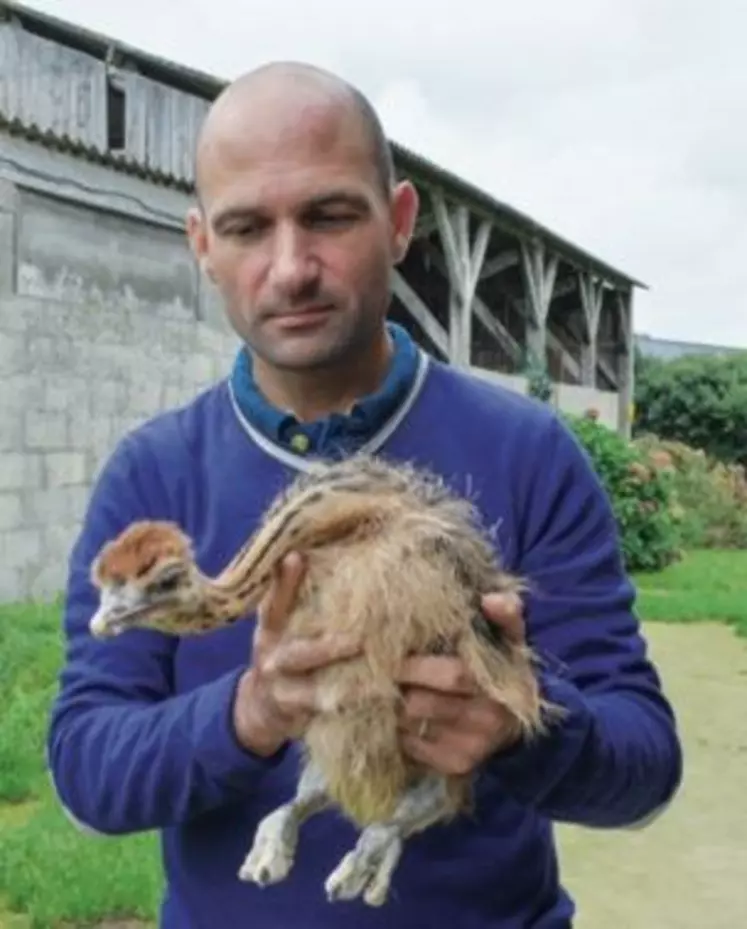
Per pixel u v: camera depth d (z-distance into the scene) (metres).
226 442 2.47
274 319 2.29
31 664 8.49
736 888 5.87
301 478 2.10
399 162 16.80
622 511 17.19
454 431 2.44
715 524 22.30
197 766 2.11
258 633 1.93
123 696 2.35
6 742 6.68
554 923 2.46
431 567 1.88
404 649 1.84
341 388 2.41
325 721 1.88
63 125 12.10
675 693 9.68
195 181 2.47
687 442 36.75
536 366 23.02
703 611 13.43
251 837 2.31
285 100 2.26
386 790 1.90
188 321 13.90
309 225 2.27
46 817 5.91
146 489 2.49
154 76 13.51
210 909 2.37
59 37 12.28
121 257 12.94
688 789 7.29
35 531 11.82
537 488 2.44
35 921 4.92
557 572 2.41
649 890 5.84
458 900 2.31
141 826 2.25
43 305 11.90
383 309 2.37
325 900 2.28
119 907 5.07
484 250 20.86
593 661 2.39
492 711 1.92
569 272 27.27
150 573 1.83
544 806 2.20
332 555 1.88
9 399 11.51
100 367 12.59
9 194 11.52
